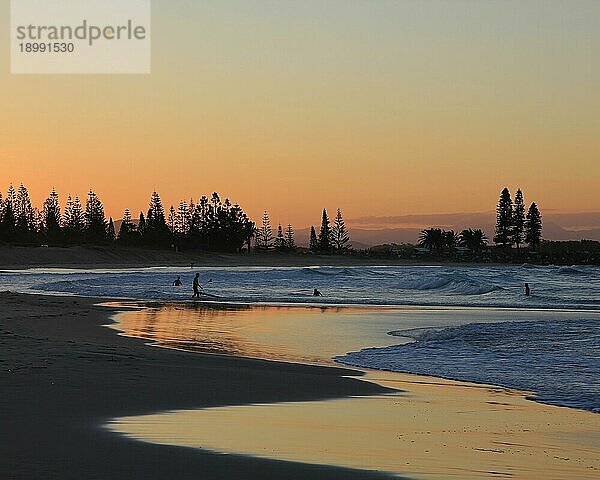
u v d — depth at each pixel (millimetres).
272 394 14312
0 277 81188
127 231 191375
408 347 23562
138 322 31719
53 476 7738
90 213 187750
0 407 11594
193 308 40938
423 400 14383
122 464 8328
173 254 168125
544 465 9344
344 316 36656
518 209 190500
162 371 16406
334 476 8258
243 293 57781
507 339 25547
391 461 9219
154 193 191375
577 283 79188
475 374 18250
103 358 18156
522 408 13766
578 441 10906
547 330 28266
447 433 11297
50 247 146875
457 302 49594
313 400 13898
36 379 14328
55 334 25391
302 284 73875
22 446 9023
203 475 8031
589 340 25094
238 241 195250
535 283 78938
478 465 9188
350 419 12211
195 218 193500
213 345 23750
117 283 66188
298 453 9445
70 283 64875
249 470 8359
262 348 23203
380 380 16984
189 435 10164
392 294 59562
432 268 140875
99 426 10375
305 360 20453
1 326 27625
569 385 16609
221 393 14070
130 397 12984
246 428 10992
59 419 10789
